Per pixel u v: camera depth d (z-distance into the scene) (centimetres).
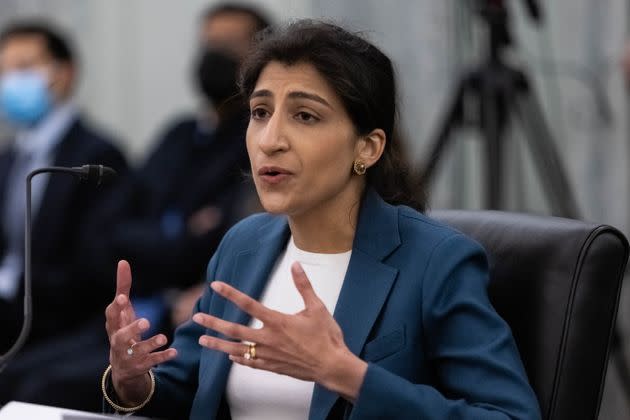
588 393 321
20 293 676
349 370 278
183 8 930
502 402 294
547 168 599
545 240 339
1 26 953
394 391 280
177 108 938
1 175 719
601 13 732
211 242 645
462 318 307
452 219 374
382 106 321
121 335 304
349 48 314
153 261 650
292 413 322
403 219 334
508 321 339
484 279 321
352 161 322
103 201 683
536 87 741
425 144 777
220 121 671
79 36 950
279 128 307
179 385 355
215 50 661
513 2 735
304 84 307
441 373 310
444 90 773
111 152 702
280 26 329
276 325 272
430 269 316
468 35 673
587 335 322
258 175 312
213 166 666
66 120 723
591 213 736
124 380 324
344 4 808
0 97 741
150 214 676
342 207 331
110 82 950
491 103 587
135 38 943
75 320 684
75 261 683
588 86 734
